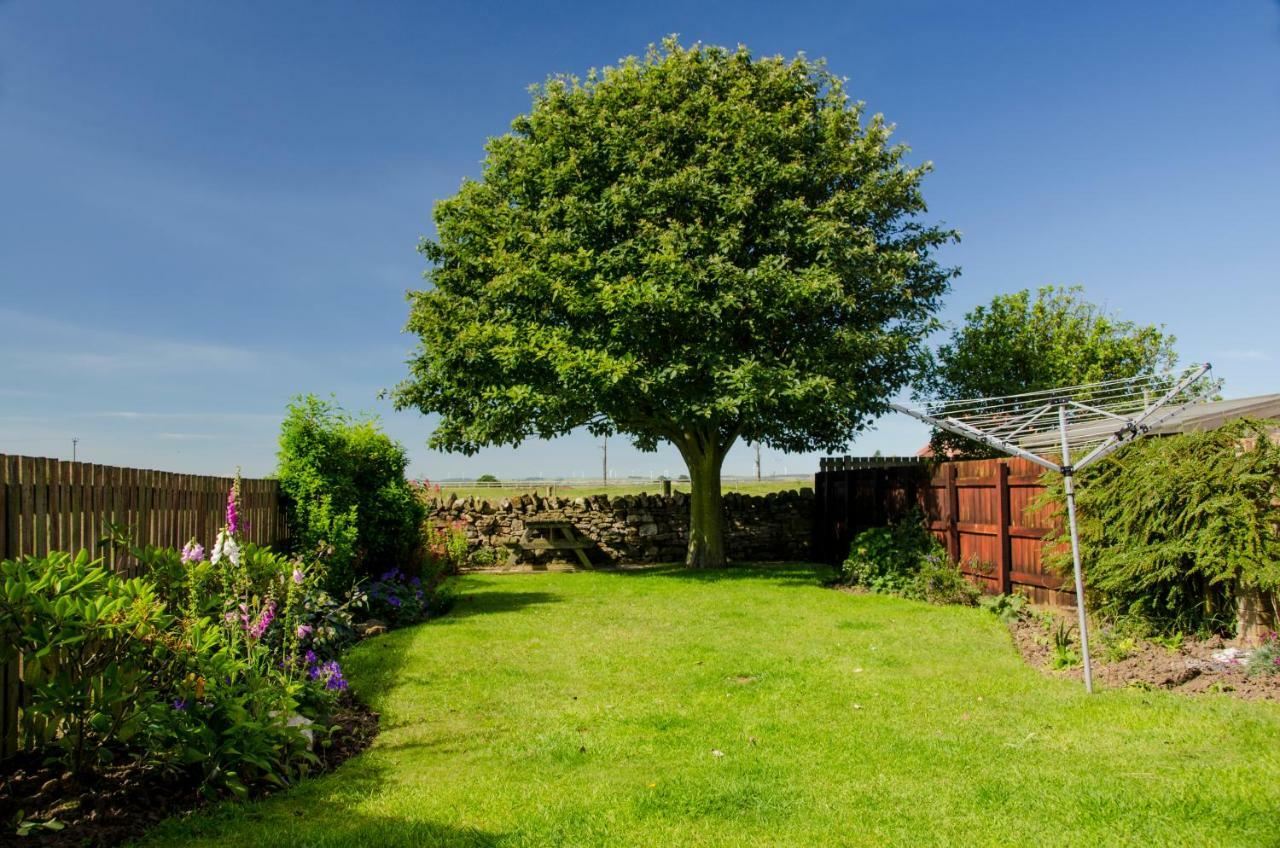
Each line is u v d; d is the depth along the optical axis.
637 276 12.78
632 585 12.75
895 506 13.33
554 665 6.97
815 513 17.11
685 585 12.55
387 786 4.12
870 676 6.44
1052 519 9.33
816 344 13.23
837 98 14.66
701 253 12.73
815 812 3.73
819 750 4.62
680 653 7.43
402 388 15.31
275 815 3.70
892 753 4.54
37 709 3.50
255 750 4.02
